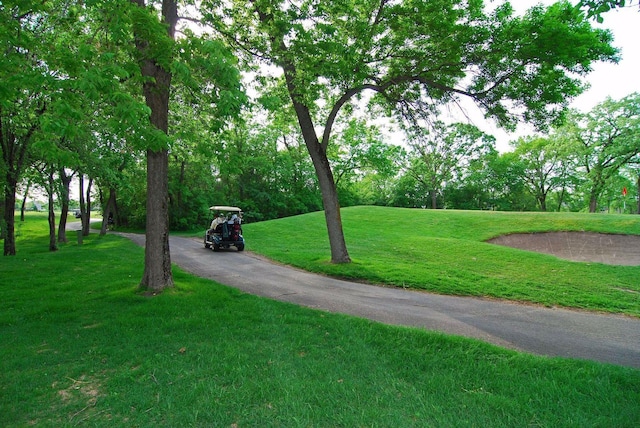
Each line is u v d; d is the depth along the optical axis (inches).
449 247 668.7
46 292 308.5
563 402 128.6
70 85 183.2
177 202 1515.7
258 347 178.5
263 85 414.6
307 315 238.5
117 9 212.1
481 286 374.9
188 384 139.4
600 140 1425.9
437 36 397.7
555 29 346.3
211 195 1626.5
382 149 1692.9
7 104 206.1
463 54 402.6
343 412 120.2
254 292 330.0
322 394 131.9
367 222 1124.5
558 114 413.7
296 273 449.4
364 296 325.4
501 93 414.9
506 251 629.3
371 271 434.3
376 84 478.3
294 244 785.6
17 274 411.5
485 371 153.4
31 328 211.2
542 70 382.3
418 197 2161.7
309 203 1793.8
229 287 327.9
